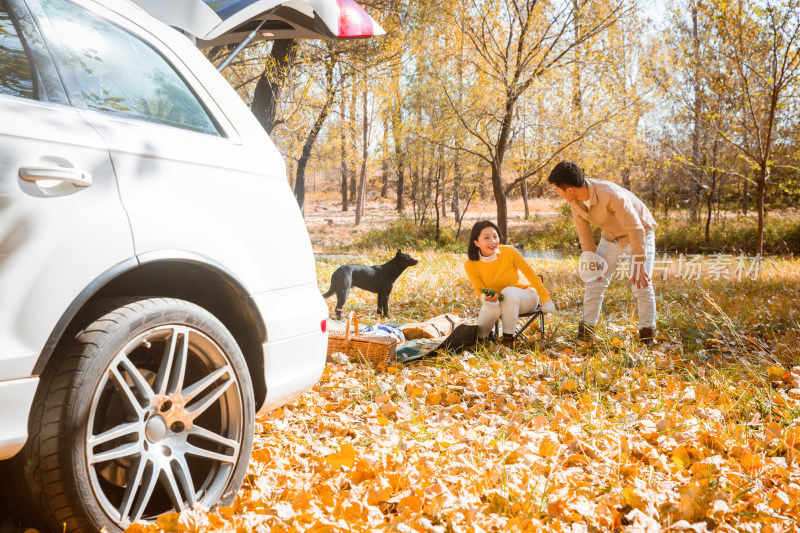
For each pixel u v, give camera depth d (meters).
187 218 1.95
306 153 16.72
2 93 1.64
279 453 2.69
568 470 2.57
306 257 2.51
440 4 12.51
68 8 1.93
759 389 3.73
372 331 5.48
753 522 2.08
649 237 5.48
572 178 5.19
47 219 1.59
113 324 1.70
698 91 14.41
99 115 1.84
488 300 5.27
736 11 12.01
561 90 15.40
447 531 1.98
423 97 15.37
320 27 4.39
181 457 1.88
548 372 4.32
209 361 2.00
